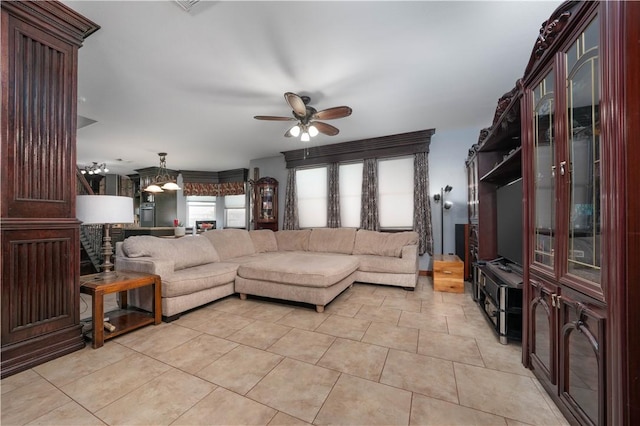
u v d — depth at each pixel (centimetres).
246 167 762
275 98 319
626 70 90
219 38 212
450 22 195
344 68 255
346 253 456
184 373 168
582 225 121
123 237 706
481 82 284
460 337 219
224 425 125
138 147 537
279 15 187
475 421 127
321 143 530
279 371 170
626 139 90
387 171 503
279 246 521
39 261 180
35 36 176
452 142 458
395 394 147
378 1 176
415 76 271
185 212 814
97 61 241
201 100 322
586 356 113
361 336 221
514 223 247
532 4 178
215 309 292
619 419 90
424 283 410
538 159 165
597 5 106
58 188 189
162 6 179
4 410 134
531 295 169
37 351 176
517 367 174
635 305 88
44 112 182
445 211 461
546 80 155
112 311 271
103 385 155
